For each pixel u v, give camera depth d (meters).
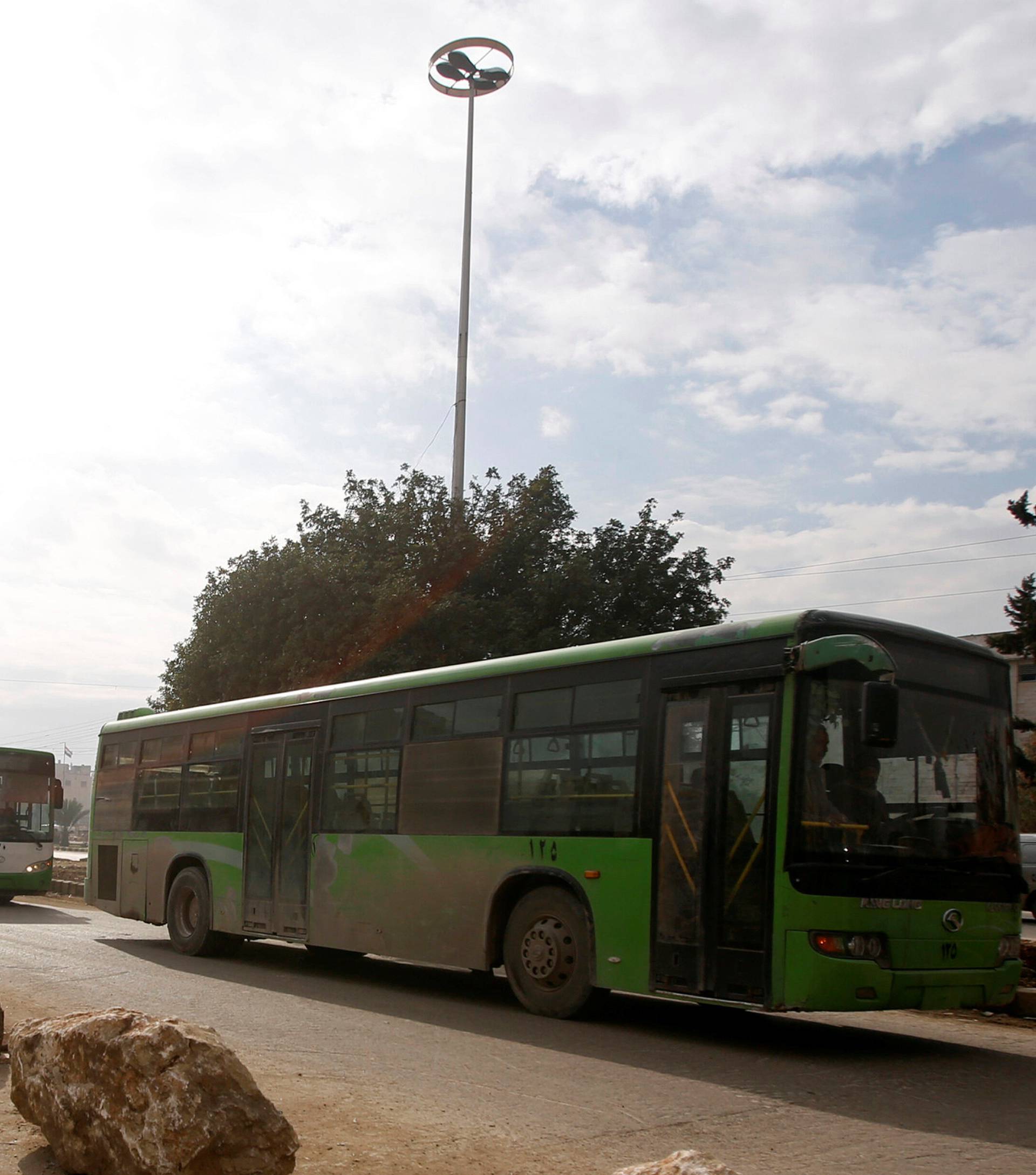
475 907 10.84
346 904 12.37
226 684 25.23
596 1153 5.87
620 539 28.45
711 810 9.02
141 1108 4.84
